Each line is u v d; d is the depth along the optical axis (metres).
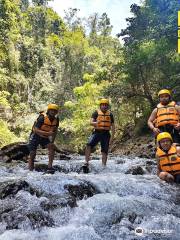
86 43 66.00
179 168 6.75
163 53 22.55
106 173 8.80
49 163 8.34
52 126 8.23
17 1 54.72
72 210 5.28
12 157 10.70
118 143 25.61
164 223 5.04
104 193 6.23
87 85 34.88
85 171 8.85
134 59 22.86
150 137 22.00
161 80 23.33
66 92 55.84
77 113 35.16
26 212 4.92
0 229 4.65
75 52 61.28
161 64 22.83
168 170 6.82
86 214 5.21
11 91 43.69
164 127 7.55
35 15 66.50
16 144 11.73
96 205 5.46
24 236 4.49
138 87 24.73
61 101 54.38
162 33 24.70
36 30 65.00
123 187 6.54
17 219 4.77
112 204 5.47
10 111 39.53
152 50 22.38
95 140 9.07
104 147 9.29
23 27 56.47
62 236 4.54
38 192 5.77
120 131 29.22
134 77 23.55
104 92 25.20
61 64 60.91
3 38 41.69
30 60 52.84
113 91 24.58
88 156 8.95
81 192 6.02
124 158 12.59
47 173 8.16
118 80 26.00
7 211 4.99
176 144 6.90
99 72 26.75
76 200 5.68
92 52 62.97
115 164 9.85
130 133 25.61
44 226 4.83
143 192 6.44
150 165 9.46
